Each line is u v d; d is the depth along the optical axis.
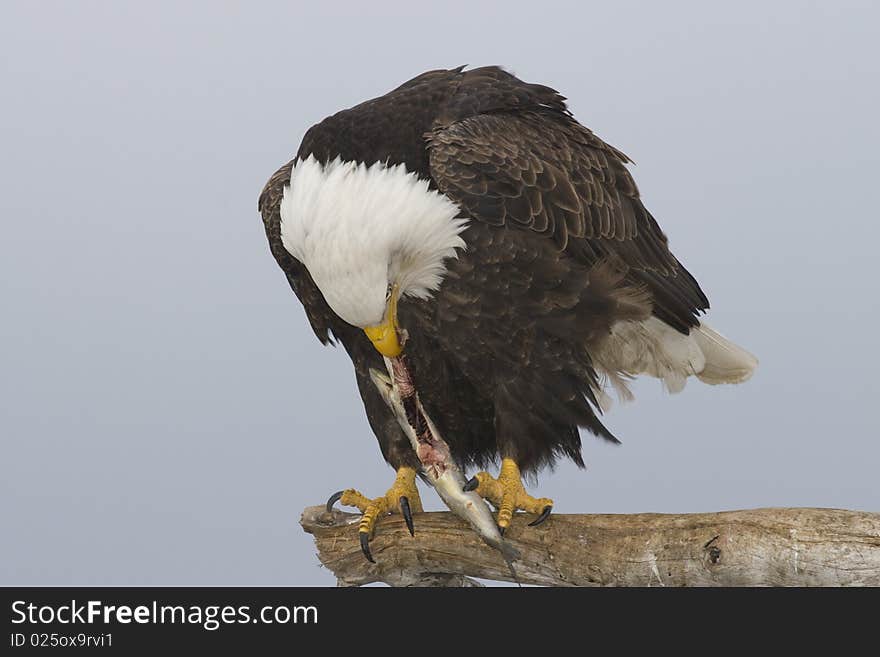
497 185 9.63
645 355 11.09
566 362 9.88
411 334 10.22
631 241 10.63
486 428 11.07
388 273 9.42
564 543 9.30
